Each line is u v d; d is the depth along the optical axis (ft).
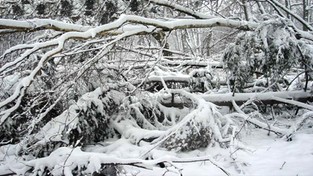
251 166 15.33
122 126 19.77
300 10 50.62
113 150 17.42
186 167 15.38
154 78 23.36
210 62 26.30
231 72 22.68
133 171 14.67
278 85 24.31
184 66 27.50
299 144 17.12
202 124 17.78
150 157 15.71
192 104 22.17
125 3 24.17
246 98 22.21
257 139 19.42
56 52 16.11
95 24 23.27
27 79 15.72
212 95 22.43
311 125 20.59
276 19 21.47
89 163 12.66
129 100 21.16
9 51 16.76
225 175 14.40
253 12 34.73
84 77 20.21
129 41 23.17
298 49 21.30
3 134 19.40
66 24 16.99
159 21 18.71
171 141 17.37
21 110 19.89
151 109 21.80
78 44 21.06
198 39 50.26
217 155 16.83
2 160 15.80
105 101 19.93
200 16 22.09
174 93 21.97
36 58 19.54
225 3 37.04
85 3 23.89
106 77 21.26
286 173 14.01
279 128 19.16
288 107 24.47
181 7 21.81
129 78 24.08
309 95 22.62
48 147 16.70
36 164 13.35
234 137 17.43
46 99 20.17
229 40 35.83
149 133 17.99
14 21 15.26
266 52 21.34
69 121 17.56
